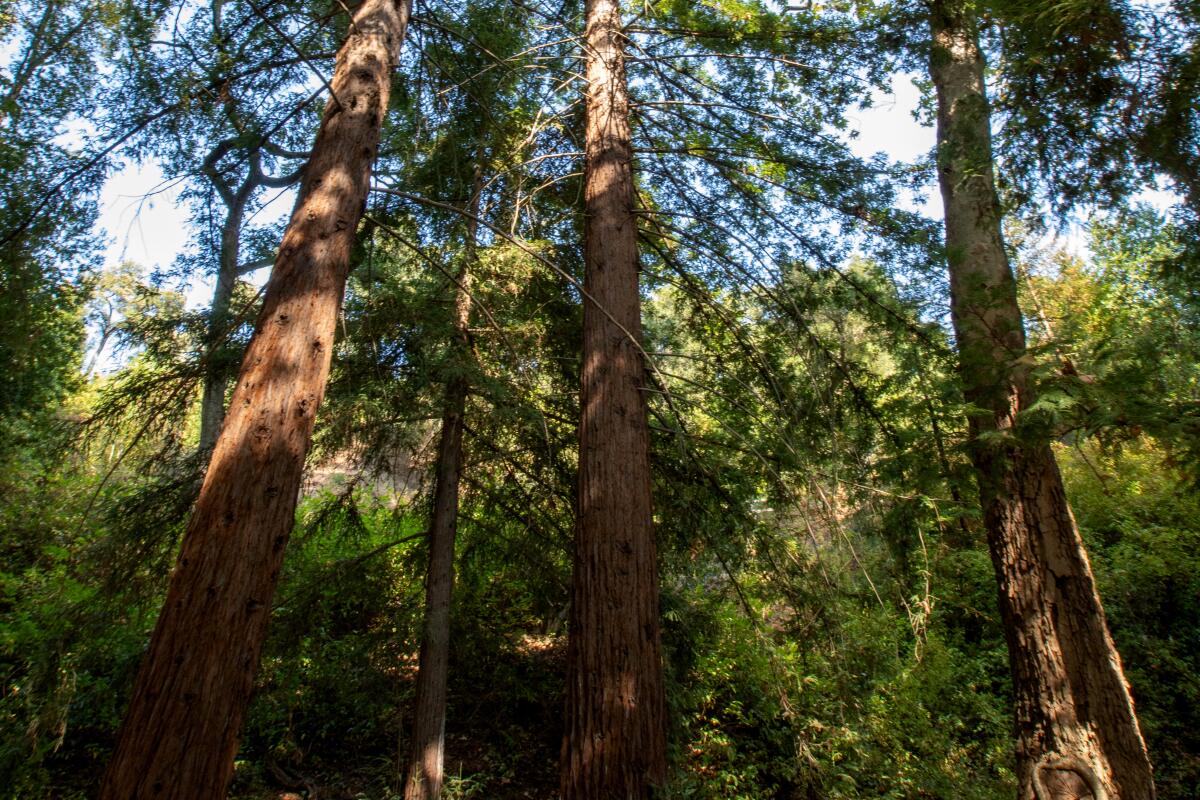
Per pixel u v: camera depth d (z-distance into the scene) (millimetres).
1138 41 3986
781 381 5723
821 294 5684
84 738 6066
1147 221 4695
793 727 6328
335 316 3162
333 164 3383
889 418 5148
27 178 4453
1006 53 4746
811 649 5621
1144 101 4125
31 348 5039
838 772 6172
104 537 4934
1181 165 4008
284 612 5684
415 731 5547
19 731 4512
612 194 5078
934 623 7949
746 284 5543
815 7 6195
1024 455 5020
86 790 5547
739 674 7039
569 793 3459
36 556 7281
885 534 5047
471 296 4516
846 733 6254
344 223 3289
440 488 6117
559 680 7629
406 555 6535
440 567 5930
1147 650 7812
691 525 5848
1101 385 3707
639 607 3807
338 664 5992
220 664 2410
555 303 6656
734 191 6133
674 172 6242
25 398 5441
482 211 6340
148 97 4625
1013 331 5039
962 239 5566
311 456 5520
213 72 4637
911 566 5352
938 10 5848
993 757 6660
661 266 6750
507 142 6281
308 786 6297
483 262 5766
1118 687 4645
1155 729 7125
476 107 6297
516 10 6195
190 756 2268
